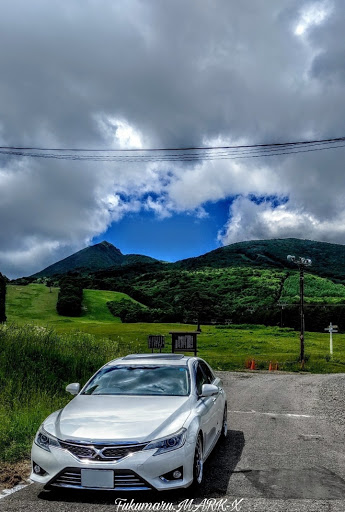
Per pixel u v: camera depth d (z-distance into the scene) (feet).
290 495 17.26
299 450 24.67
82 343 60.54
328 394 52.90
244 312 453.17
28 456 22.27
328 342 238.48
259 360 132.57
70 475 16.14
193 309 483.51
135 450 16.01
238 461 22.15
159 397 19.99
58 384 41.68
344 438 28.25
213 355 161.58
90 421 17.42
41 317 389.60
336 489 18.02
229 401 45.62
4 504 16.11
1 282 206.49
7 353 44.80
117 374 22.34
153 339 92.38
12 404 32.81
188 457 16.65
